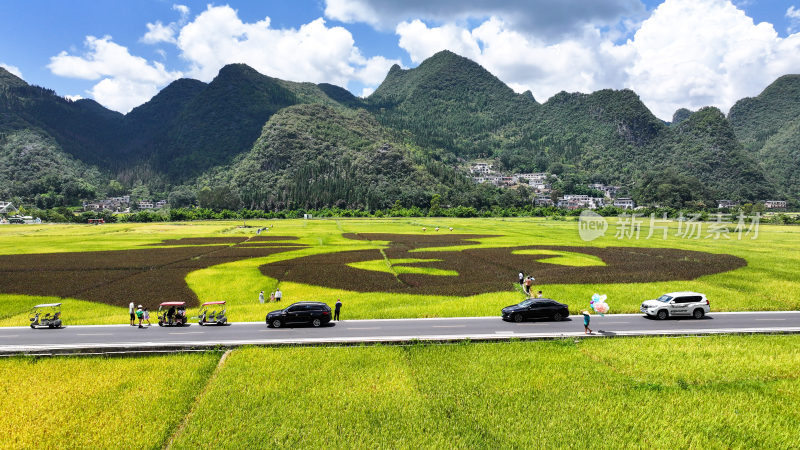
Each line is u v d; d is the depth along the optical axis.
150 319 38.72
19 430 21.11
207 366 27.73
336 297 47.34
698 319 37.47
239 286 53.72
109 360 28.59
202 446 19.77
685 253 78.38
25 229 141.00
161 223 172.00
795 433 20.48
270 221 183.88
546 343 31.06
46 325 35.47
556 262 69.50
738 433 20.61
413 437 20.34
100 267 66.00
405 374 26.41
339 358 28.64
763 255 74.50
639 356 28.61
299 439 20.33
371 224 163.88
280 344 30.78
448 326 35.28
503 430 20.92
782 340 31.55
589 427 21.16
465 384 25.28
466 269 63.56
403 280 56.31
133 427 21.42
